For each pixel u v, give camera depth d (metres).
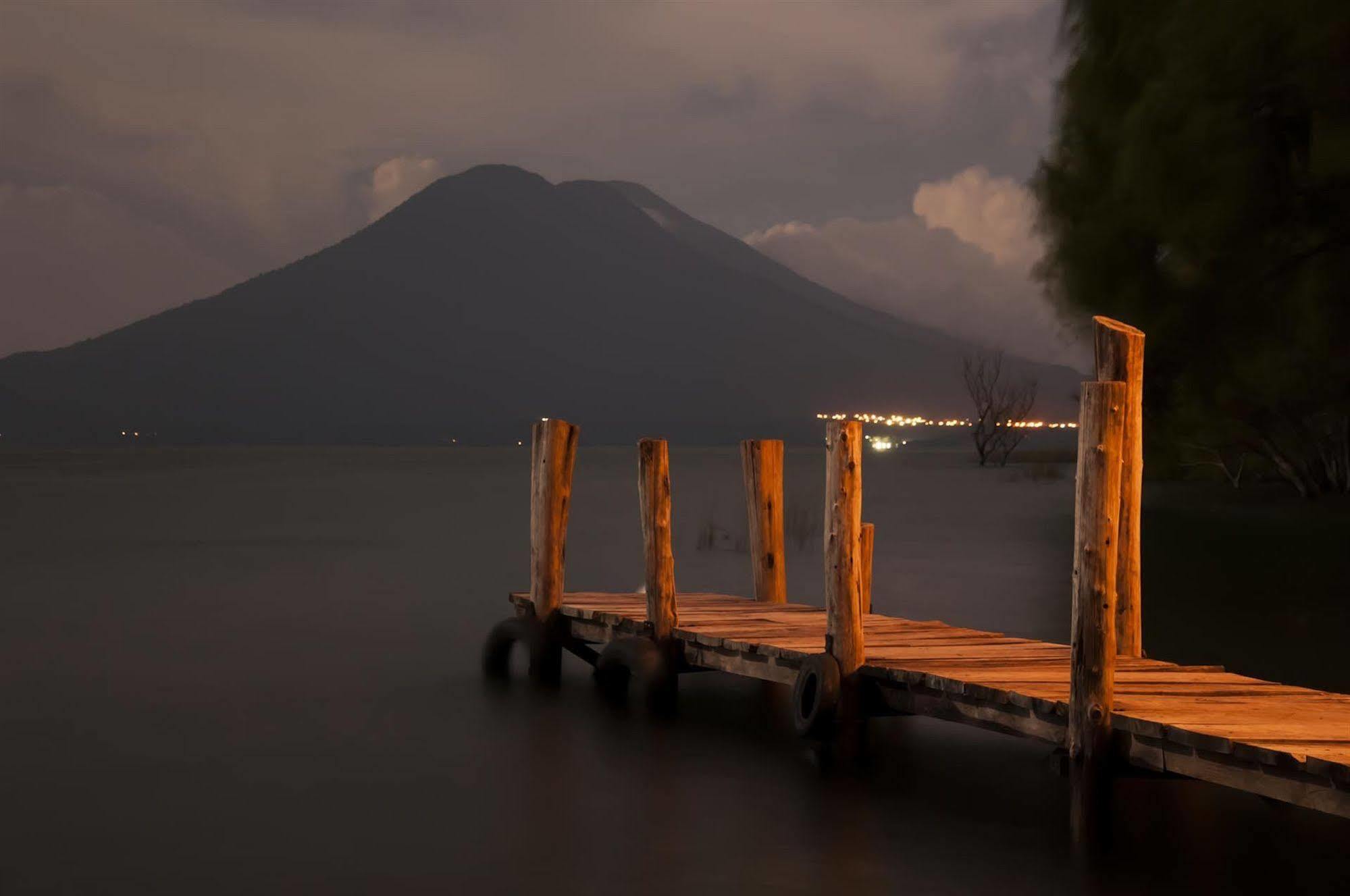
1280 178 22.84
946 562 24.95
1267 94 22.19
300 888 7.11
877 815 8.42
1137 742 7.17
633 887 7.13
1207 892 6.97
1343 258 23.34
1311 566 22.39
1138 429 9.43
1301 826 8.09
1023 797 8.82
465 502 46.72
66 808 8.62
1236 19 21.77
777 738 10.52
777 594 13.25
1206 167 22.59
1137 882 7.10
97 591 20.58
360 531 32.69
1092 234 25.48
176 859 7.58
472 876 7.32
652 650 11.19
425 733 10.73
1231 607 17.70
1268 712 7.36
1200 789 8.88
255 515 39.28
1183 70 22.73
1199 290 24.06
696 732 10.73
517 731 10.78
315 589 21.00
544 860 7.58
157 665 13.95
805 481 63.66
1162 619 16.61
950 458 126.94
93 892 7.03
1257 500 38.81
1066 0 27.62
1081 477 7.44
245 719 11.28
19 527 33.72
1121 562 9.51
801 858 7.61
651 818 8.39
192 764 9.74
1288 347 25.20
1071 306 26.41
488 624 17.19
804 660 9.38
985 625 16.92
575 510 41.12
